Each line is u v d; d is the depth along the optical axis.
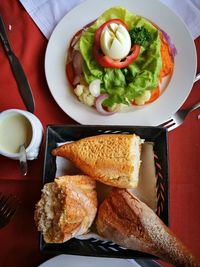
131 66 0.35
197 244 0.33
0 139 0.34
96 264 0.32
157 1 0.35
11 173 0.35
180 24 0.35
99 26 0.35
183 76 0.35
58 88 0.36
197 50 0.36
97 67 0.35
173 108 0.34
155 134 0.32
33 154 0.34
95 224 0.31
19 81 0.37
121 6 0.36
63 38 0.36
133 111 0.35
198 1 0.36
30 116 0.33
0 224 0.34
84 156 0.30
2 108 0.37
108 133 0.32
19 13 0.38
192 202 0.34
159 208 0.31
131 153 0.30
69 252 0.30
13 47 0.38
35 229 0.35
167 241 0.28
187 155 0.34
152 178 0.31
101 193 0.32
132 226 0.28
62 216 0.28
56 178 0.30
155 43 0.35
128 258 0.30
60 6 0.37
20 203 0.35
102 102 0.35
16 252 0.34
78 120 0.35
